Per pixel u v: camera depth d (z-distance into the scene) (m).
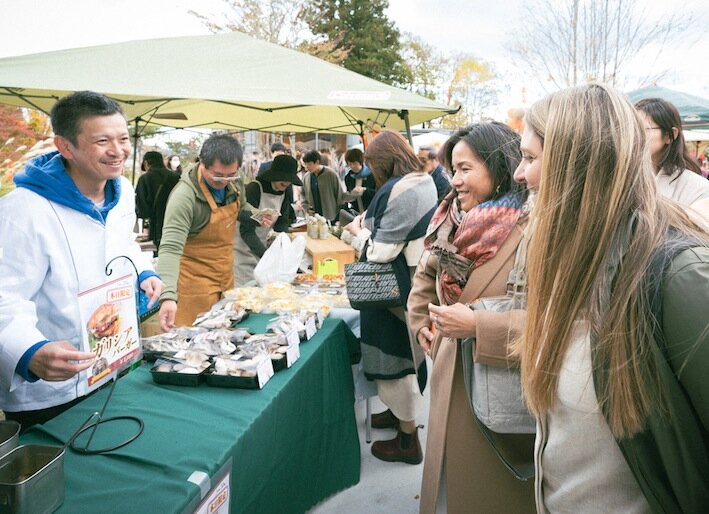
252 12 13.95
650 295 0.65
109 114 1.25
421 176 2.09
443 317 1.26
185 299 2.46
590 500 0.81
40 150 4.11
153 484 0.97
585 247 0.71
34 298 1.26
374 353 2.26
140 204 4.30
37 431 1.17
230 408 1.31
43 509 0.86
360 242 2.55
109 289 1.12
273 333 1.79
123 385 1.44
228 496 1.12
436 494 1.46
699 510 0.68
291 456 1.58
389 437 2.66
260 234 3.20
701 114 5.39
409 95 3.09
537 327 0.79
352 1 22.31
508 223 1.29
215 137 2.28
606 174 0.69
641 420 0.68
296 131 5.77
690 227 0.69
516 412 1.21
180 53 2.98
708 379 0.60
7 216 1.19
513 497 1.38
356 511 2.06
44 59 2.64
